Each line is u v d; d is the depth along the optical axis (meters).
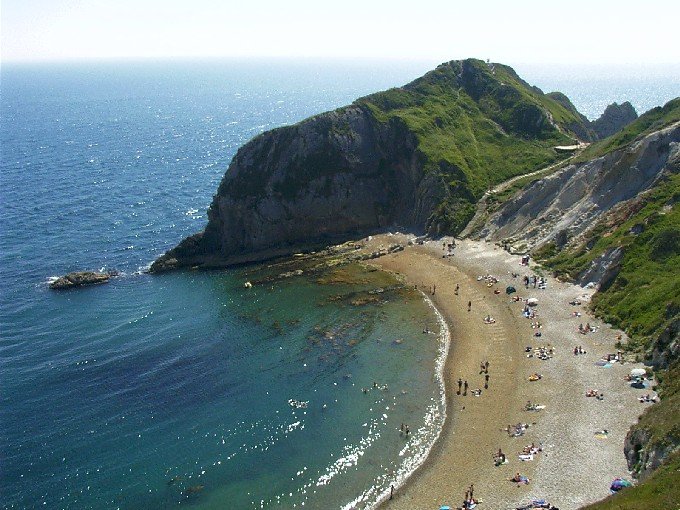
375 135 125.25
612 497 39.47
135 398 63.97
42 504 49.25
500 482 47.12
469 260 94.06
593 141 147.00
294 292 90.19
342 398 62.34
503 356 66.44
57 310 87.50
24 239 120.19
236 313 84.19
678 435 41.47
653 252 72.94
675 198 78.44
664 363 55.81
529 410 55.78
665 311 60.97
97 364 71.25
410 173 120.25
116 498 49.66
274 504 48.31
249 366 69.88
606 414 52.22
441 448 53.06
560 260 86.00
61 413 61.50
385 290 88.19
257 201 112.81
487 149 126.88
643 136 93.12
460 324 75.62
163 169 195.50
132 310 86.88
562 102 166.12
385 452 53.56
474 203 110.56
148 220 134.88
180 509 48.28
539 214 99.12
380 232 114.25
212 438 56.94
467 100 143.00
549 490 44.78
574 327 69.19
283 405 61.78
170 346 75.31
